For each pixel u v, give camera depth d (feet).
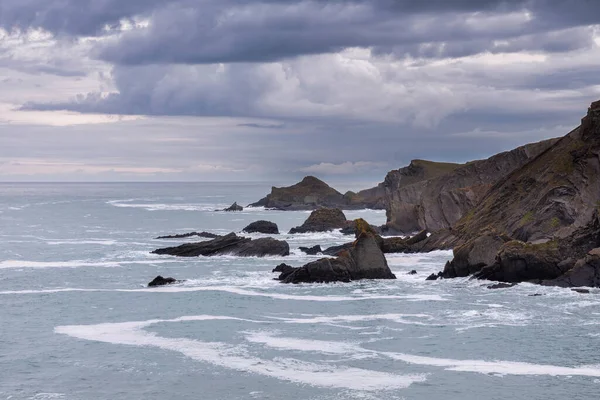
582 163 289.74
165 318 201.26
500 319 191.83
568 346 165.27
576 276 229.66
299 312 206.49
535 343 168.14
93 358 161.38
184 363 156.76
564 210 278.87
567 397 133.28
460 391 136.87
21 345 172.96
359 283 251.19
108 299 229.66
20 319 201.77
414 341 172.04
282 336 178.70
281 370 151.02
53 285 258.16
